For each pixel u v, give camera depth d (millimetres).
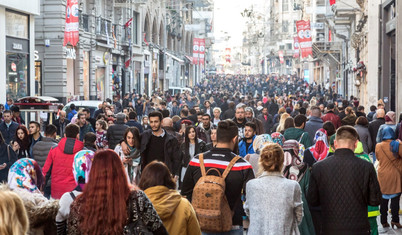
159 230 5629
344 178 7820
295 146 9984
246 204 7629
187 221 6531
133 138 13383
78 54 48625
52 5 44062
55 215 5875
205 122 16703
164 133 13461
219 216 7699
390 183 12703
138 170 13672
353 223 7789
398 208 12930
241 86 90625
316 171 7965
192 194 8266
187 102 40625
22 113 30109
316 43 68250
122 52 61438
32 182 8422
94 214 5355
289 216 7406
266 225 7355
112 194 5387
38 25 44344
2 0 34031
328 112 20719
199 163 8125
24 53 37938
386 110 36719
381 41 38281
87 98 51312
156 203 6328
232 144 8273
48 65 44500
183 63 102625
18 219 4168
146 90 76312
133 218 5457
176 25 101500
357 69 46469
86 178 7672
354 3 49531
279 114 24547
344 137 7922
